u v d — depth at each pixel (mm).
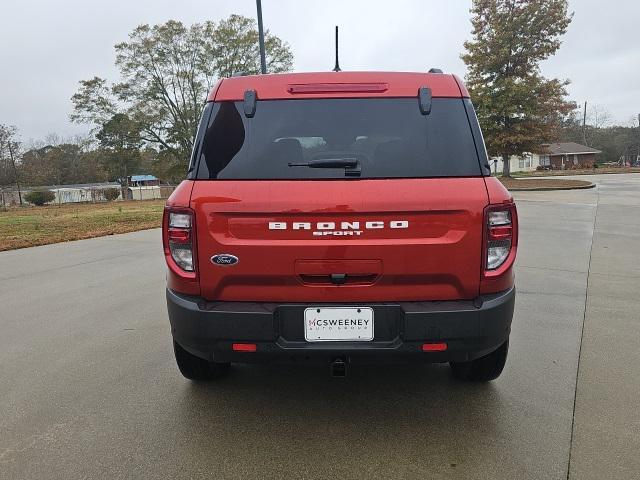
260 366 3752
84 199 44656
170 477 2377
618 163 78875
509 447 2602
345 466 2451
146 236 11898
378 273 2492
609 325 4551
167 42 40188
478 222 2477
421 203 2455
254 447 2631
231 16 41406
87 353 4047
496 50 29422
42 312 5273
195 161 2627
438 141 2592
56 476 2393
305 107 2678
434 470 2408
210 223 2518
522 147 30062
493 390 3275
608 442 2639
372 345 2508
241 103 2689
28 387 3408
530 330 4430
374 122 2658
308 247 2480
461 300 2551
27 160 58938
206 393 3291
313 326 2521
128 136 40281
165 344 4242
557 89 29000
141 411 3043
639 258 7742
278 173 2547
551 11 28891
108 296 5926
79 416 2986
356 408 3061
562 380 3406
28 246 10406
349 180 2500
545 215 14047
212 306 2564
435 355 2531
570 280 6312
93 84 40344
